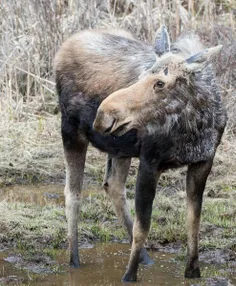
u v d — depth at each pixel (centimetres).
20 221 1595
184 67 1235
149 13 2314
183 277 1369
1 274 1384
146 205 1320
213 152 1333
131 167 1938
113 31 1523
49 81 2266
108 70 1402
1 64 2334
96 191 1830
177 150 1295
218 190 1802
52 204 1730
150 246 1509
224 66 2120
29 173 1964
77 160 1466
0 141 2086
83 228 1577
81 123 1442
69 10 2455
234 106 2080
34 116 2220
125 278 1352
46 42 2347
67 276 1380
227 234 1541
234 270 1401
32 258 1453
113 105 1201
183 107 1259
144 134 1285
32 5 2366
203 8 2572
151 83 1224
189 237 1361
